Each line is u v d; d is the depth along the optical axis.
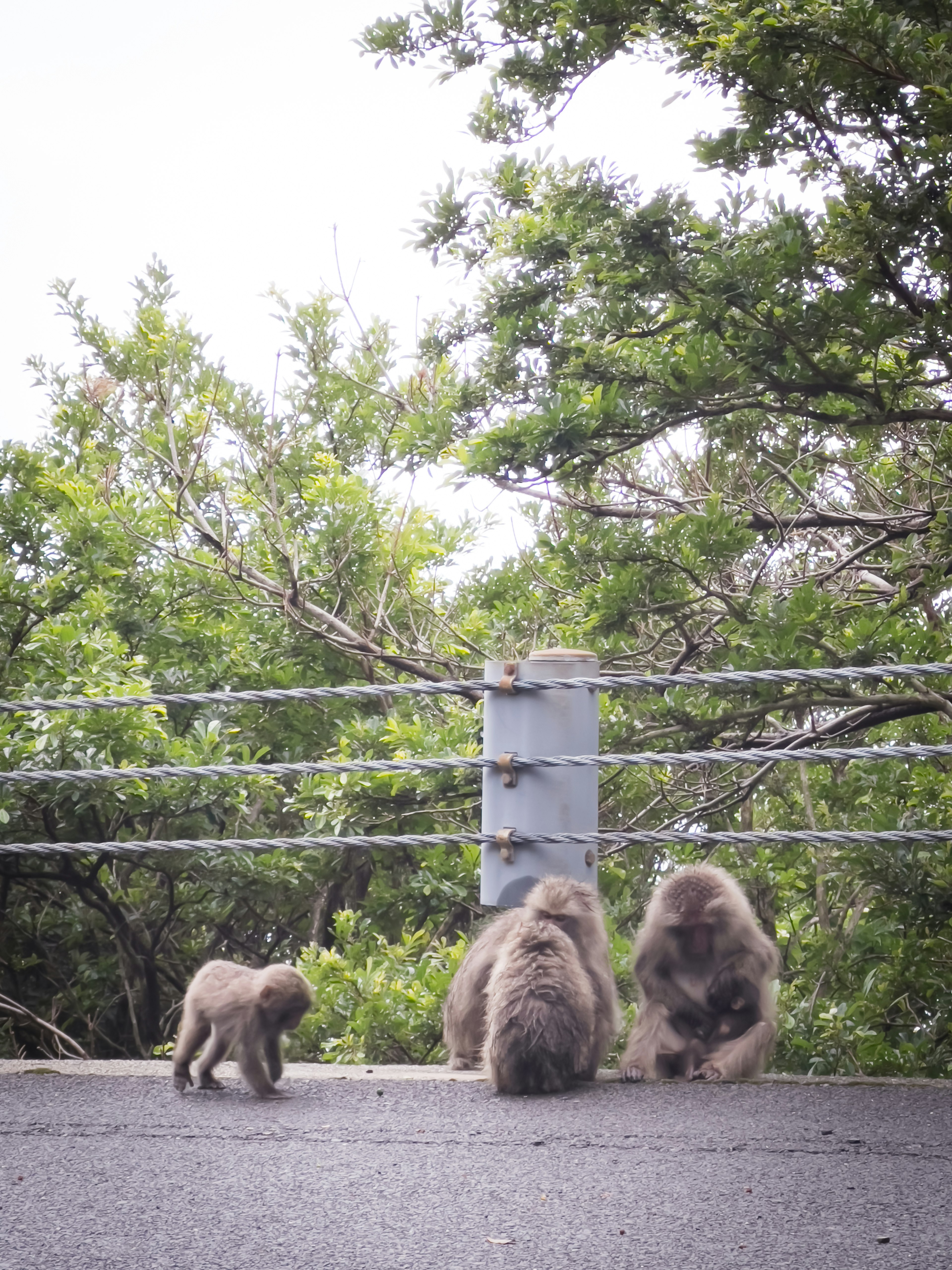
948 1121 3.86
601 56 9.12
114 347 14.36
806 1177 3.20
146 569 13.53
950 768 9.52
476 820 10.94
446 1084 4.64
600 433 8.09
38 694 10.32
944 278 7.57
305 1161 3.37
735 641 9.51
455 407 9.45
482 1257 2.62
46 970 13.65
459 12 9.09
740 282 7.51
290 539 12.94
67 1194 3.04
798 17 6.96
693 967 5.38
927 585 8.36
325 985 9.25
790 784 11.81
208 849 4.92
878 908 8.61
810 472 10.45
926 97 6.94
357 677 12.86
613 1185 3.13
